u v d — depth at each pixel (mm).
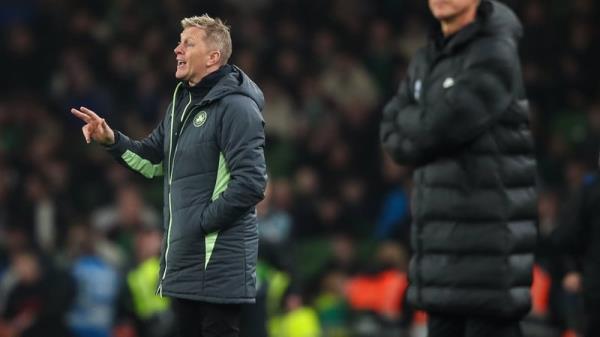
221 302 22750
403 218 53750
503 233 24438
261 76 66688
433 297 24844
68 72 66062
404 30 68688
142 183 61594
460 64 24922
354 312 49781
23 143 64812
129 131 63469
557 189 53938
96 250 52000
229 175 22922
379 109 63344
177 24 69375
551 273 33219
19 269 49844
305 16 69938
